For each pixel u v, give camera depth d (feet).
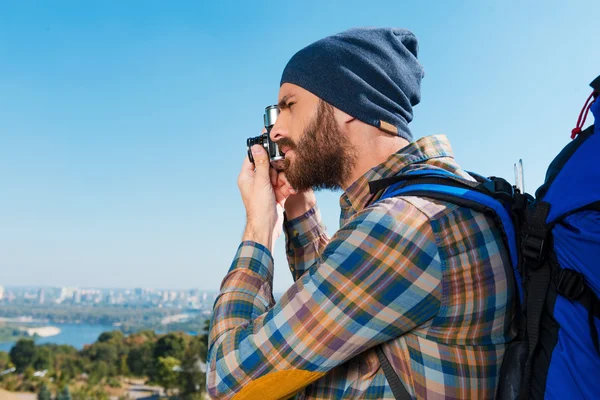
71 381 354.33
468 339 3.32
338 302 3.29
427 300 3.24
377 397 3.55
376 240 3.26
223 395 3.59
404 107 4.38
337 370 3.77
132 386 353.10
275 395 3.50
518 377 3.24
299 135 4.31
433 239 3.26
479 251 3.30
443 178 3.62
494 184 3.71
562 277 3.10
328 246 3.52
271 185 4.79
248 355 3.49
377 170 4.02
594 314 3.02
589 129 3.43
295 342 3.37
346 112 4.11
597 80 3.33
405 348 3.43
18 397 325.83
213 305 4.06
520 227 3.50
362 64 4.17
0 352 383.86
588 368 2.95
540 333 3.22
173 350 378.53
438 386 3.29
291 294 3.50
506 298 3.34
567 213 3.11
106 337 435.94
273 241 4.57
